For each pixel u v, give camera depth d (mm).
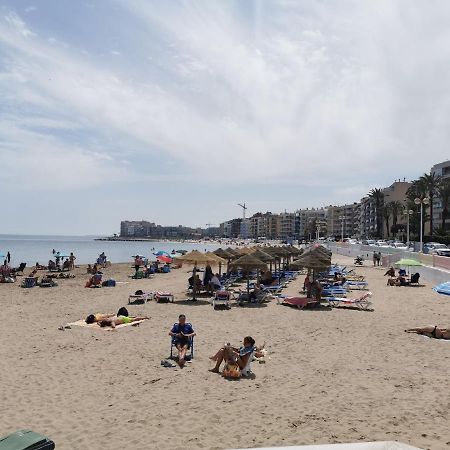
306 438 6539
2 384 9086
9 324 15398
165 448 6293
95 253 107125
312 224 197750
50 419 7355
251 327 14867
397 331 14234
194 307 19156
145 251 124812
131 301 20984
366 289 25766
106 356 11219
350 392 8547
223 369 9992
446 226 94438
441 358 11000
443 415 7328
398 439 6430
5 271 32375
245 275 31047
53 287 28141
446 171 98688
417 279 28188
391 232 117188
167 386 9000
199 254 21000
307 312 17812
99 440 6578
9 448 4039
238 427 6980
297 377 9547
